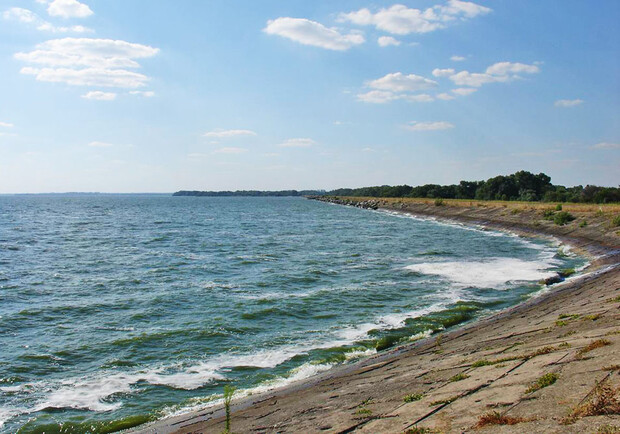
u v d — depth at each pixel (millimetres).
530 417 6352
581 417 5875
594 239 42969
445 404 7887
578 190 125312
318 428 8297
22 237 60375
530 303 21266
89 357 16391
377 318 20719
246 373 14742
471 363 10758
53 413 12203
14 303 24328
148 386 13867
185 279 31016
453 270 32812
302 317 21250
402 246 48875
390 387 10312
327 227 77500
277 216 113812
